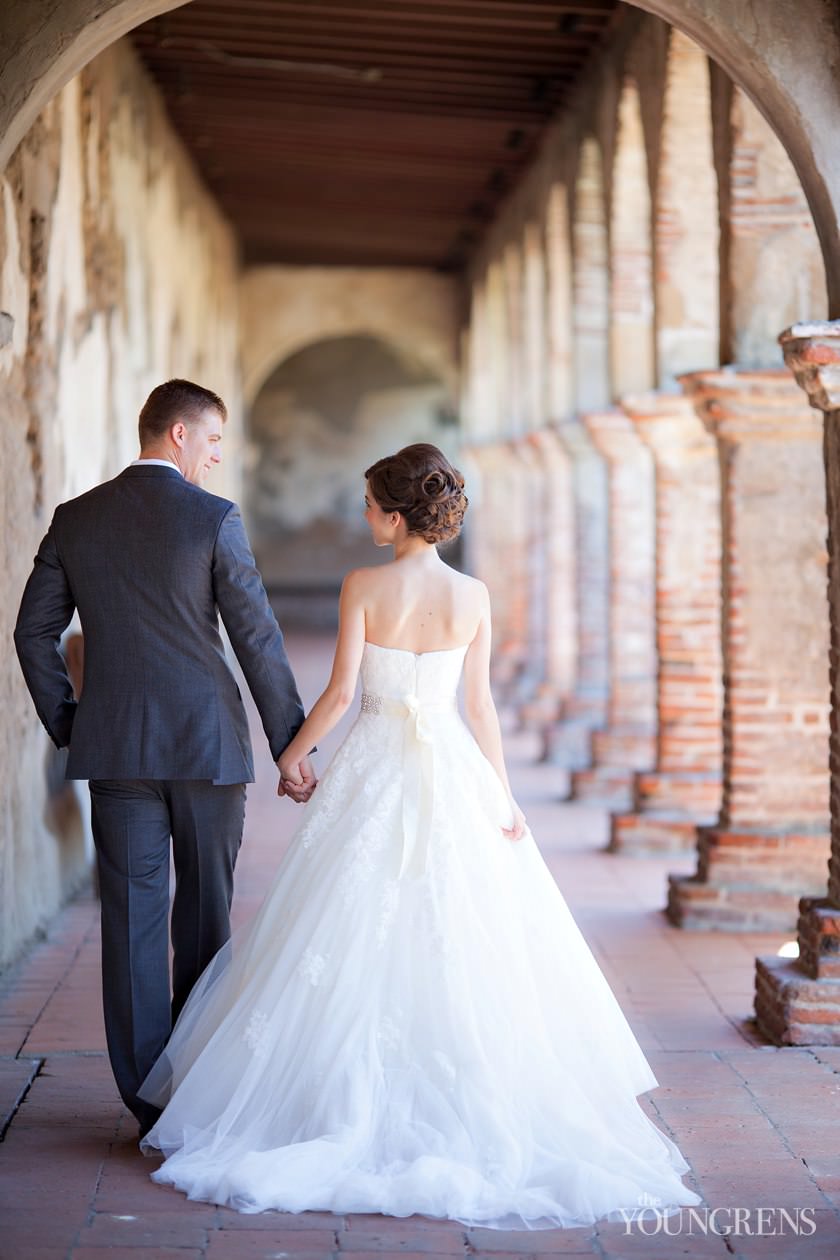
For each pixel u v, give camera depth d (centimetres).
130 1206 414
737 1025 618
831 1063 560
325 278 2511
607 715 1265
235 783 456
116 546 455
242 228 2180
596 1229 405
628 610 1222
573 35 1177
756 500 803
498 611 2100
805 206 794
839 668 607
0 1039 579
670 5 597
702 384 783
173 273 1468
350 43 1216
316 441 3400
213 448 480
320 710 461
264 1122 433
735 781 808
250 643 459
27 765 745
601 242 1331
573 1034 454
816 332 581
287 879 455
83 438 902
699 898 795
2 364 680
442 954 435
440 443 3394
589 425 1174
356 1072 427
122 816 457
